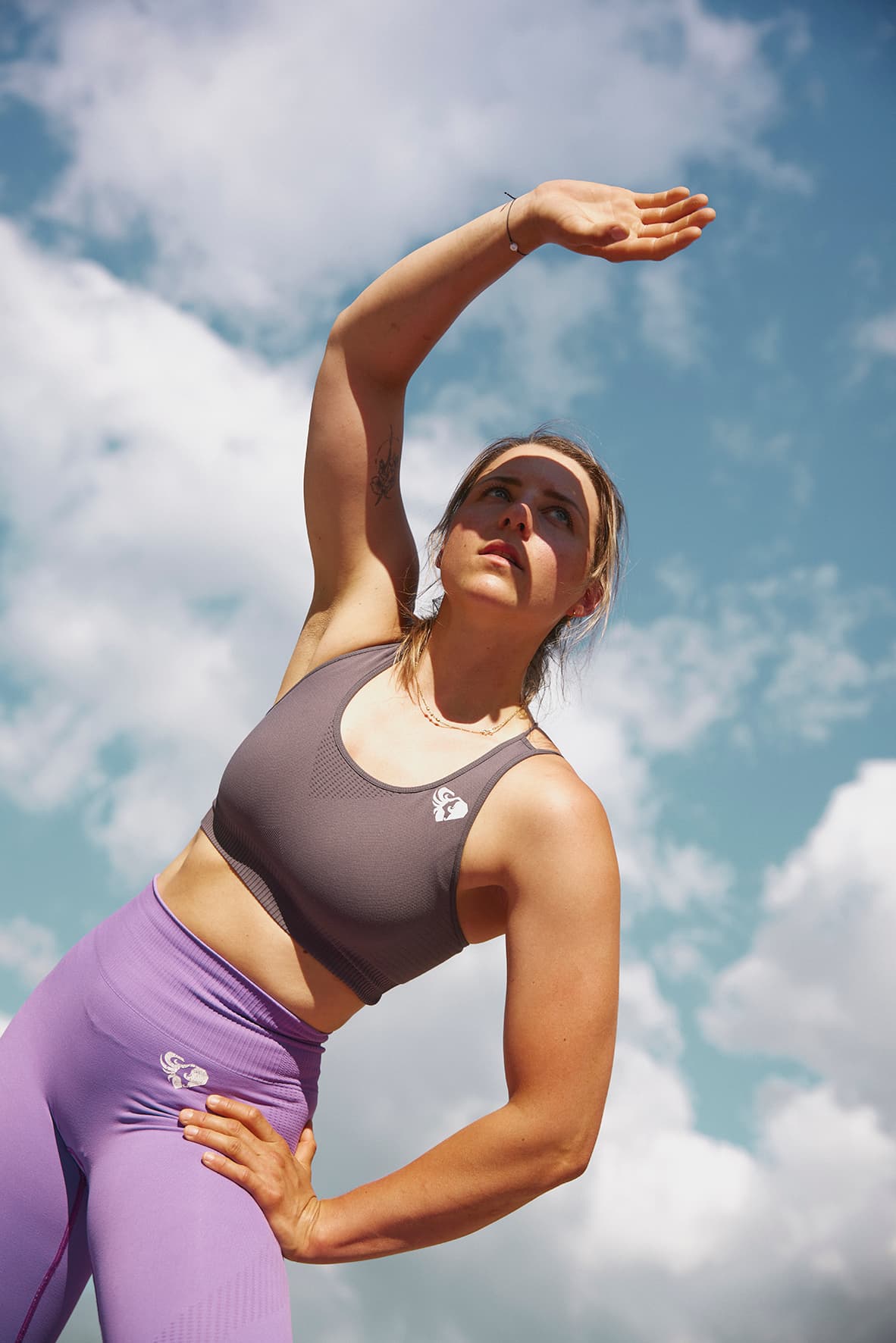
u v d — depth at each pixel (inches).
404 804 58.9
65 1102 58.7
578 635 73.3
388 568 70.9
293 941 59.4
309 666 69.6
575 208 63.2
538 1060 56.0
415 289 68.9
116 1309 51.7
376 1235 57.2
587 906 56.9
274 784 60.2
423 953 59.6
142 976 59.5
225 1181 55.7
